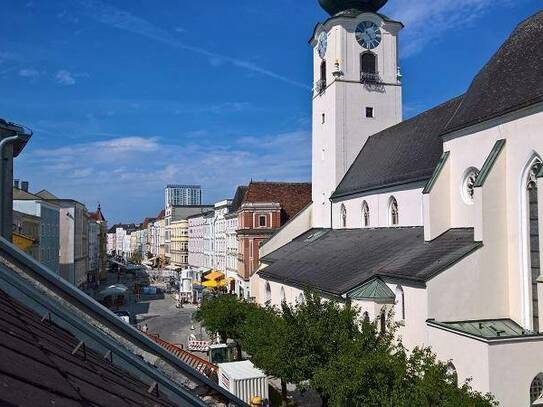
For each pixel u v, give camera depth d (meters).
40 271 8.04
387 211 46.84
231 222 102.19
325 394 23.97
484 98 32.47
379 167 50.28
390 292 32.38
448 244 32.22
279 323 27.72
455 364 25.98
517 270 28.30
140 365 7.58
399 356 22.30
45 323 6.83
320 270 43.97
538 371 24.25
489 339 23.72
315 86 63.41
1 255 7.78
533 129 27.38
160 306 84.75
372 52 58.88
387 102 59.25
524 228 28.20
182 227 166.88
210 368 35.03
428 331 28.08
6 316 5.68
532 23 32.44
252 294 62.72
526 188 28.17
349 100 58.34
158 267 182.12
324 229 61.53
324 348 25.12
